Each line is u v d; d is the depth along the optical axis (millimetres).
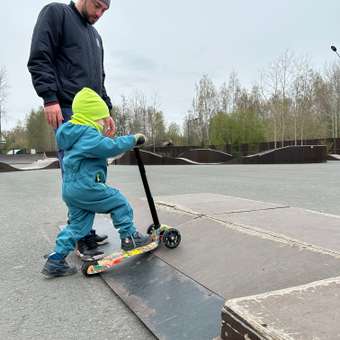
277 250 2166
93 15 2740
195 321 1645
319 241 2287
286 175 10023
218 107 44094
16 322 1782
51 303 1989
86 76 2721
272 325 1229
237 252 2258
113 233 3139
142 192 6555
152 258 2430
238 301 1418
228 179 9016
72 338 1616
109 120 2438
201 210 3371
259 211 3316
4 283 2287
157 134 46656
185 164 23797
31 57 2539
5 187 8789
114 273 2334
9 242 3258
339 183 7352
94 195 2338
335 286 1515
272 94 33656
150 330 1646
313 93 37875
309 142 30641
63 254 2367
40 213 4750
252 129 33531
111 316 1823
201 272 2107
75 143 2318
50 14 2562
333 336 1153
